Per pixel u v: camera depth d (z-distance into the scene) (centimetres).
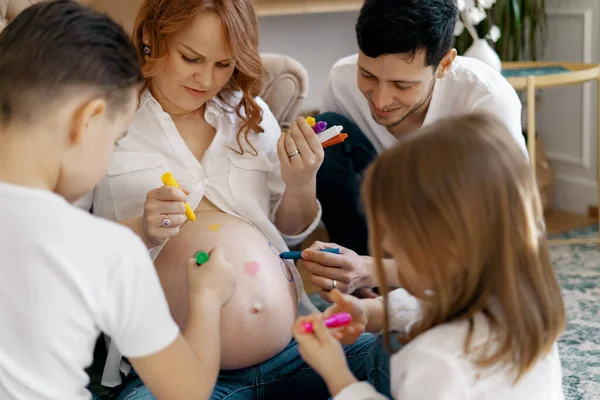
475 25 291
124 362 154
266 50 298
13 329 101
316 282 156
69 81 104
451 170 101
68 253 101
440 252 102
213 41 146
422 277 105
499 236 103
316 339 113
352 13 304
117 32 112
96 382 177
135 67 113
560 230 282
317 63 305
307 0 268
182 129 162
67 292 101
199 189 159
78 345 104
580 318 212
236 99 167
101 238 103
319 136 163
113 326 106
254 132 167
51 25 106
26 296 100
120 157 156
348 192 203
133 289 104
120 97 110
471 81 181
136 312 105
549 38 297
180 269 150
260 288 150
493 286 104
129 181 156
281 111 239
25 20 108
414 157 103
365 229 206
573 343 199
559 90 299
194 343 116
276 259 157
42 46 104
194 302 121
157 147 157
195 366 112
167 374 109
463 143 102
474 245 102
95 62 106
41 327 101
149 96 158
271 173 171
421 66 164
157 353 108
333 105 209
